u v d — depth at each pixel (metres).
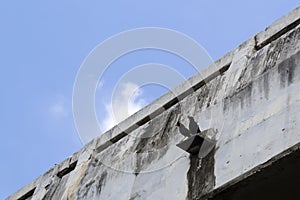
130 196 7.16
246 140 6.36
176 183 6.77
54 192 8.45
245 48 7.42
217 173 6.38
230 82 7.15
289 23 7.13
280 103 6.32
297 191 6.20
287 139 5.98
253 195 6.28
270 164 5.97
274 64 6.74
